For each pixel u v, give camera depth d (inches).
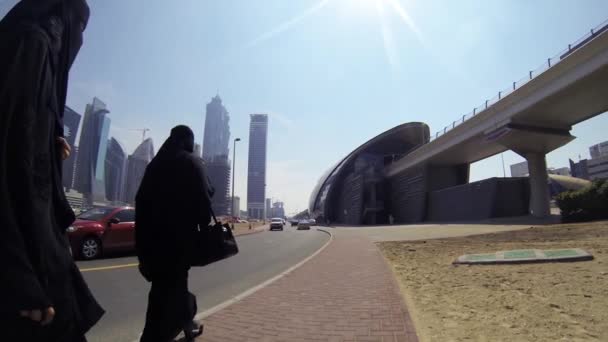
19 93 48.1
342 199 4389.8
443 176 2628.0
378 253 520.4
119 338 177.3
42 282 48.8
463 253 473.4
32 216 47.8
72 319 54.4
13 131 47.1
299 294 255.1
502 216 1695.4
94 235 438.3
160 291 112.7
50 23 56.7
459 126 1972.2
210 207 117.7
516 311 197.2
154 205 114.3
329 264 412.8
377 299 234.7
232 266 445.1
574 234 583.2
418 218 2637.8
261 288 278.1
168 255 111.5
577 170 5885.8
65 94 63.7
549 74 1327.5
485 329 170.6
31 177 48.4
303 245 786.8
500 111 1652.3
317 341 157.5
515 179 1742.1
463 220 1910.7
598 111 1531.7
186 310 115.3
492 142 1729.8
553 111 1521.9
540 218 1387.8
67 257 56.6
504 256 375.2
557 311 192.7
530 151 1743.4
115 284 303.7
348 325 179.9
